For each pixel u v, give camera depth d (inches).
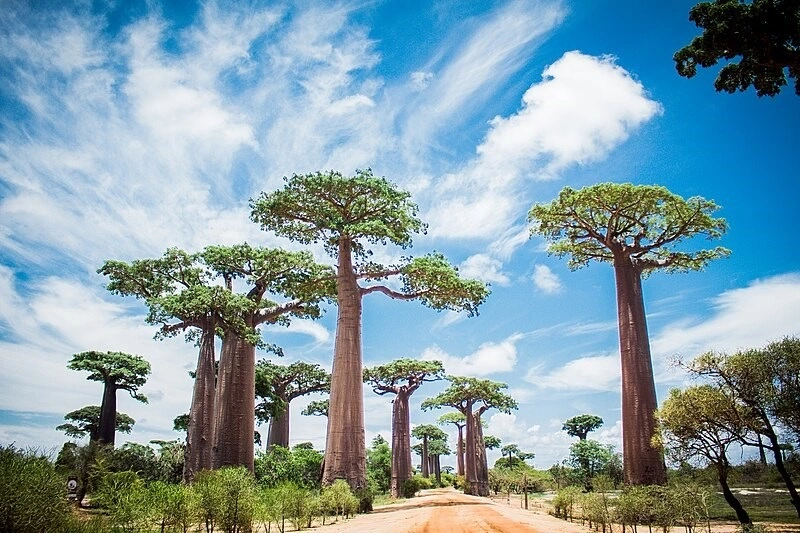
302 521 683.4
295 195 1187.9
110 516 413.4
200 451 1011.3
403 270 1241.4
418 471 4033.0
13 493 283.3
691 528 575.2
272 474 1257.4
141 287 1184.8
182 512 452.8
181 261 1186.0
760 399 610.2
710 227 1031.0
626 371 1041.5
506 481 1882.4
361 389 1155.3
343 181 1161.4
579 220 1112.2
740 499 873.5
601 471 1803.6
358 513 986.1
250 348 1238.3
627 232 1112.2
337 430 1104.8
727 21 472.7
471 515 825.5
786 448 604.7
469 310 1320.1
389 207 1205.7
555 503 847.7
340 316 1189.7
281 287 1259.2
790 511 751.1
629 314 1069.1
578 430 2559.1
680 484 633.0
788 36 460.8
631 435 999.6
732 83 522.0
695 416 639.1
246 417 1194.0
